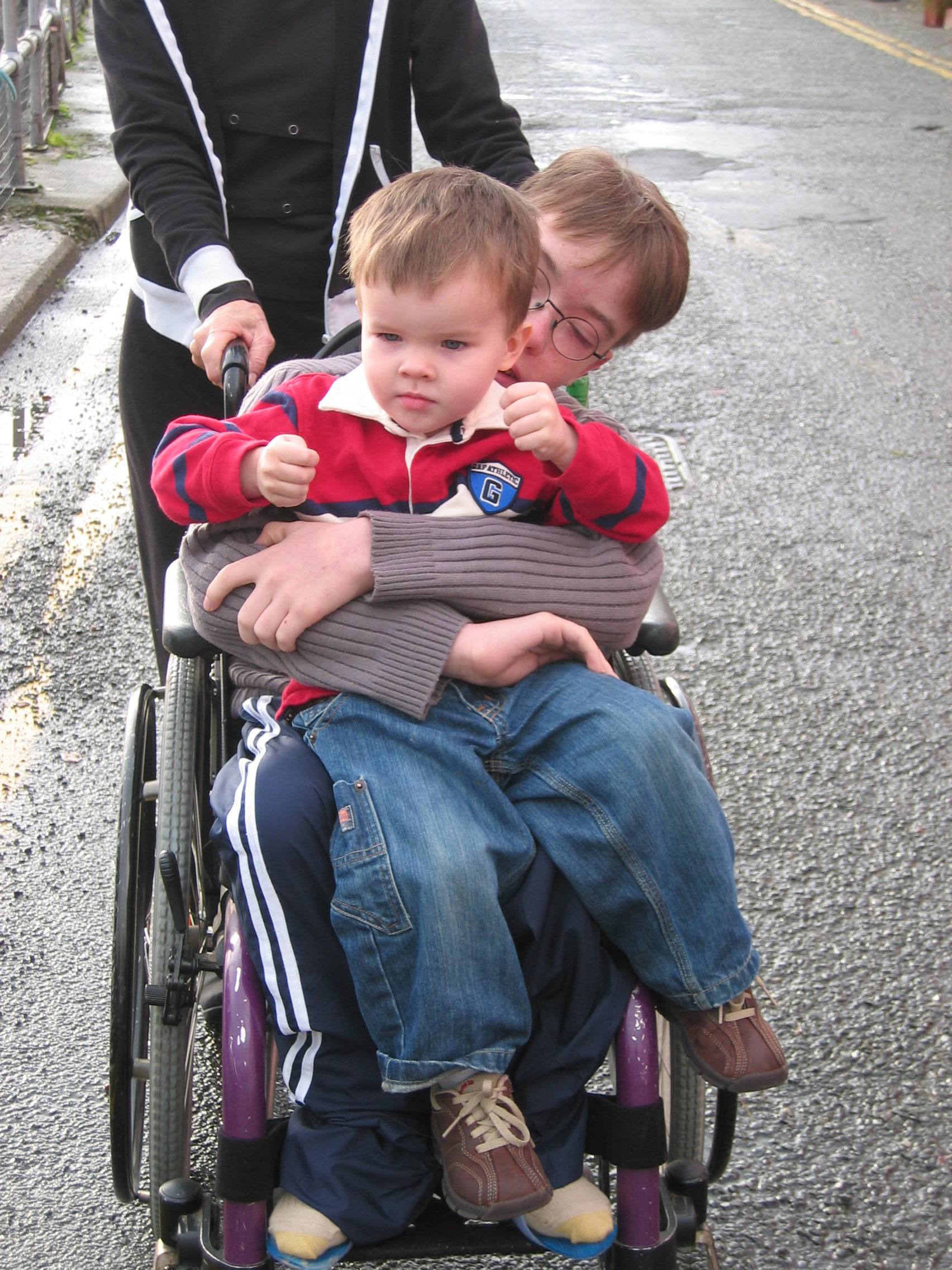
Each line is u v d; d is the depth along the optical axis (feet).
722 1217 8.14
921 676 13.43
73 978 9.68
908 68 42.68
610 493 6.26
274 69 8.71
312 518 6.40
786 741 12.42
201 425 6.53
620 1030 5.94
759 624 14.10
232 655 6.84
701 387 19.22
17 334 19.86
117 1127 6.91
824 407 18.85
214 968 6.73
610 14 51.13
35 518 15.25
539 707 6.16
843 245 25.31
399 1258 5.88
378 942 5.56
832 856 11.08
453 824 5.70
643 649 7.21
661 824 5.83
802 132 33.17
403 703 6.06
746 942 5.99
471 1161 5.45
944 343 21.22
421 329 5.79
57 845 10.85
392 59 8.95
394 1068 5.51
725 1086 5.99
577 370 6.79
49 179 25.93
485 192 5.95
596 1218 5.70
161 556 9.70
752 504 16.34
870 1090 9.02
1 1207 8.06
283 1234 5.51
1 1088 8.82
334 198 8.96
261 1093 5.73
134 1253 7.84
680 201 27.32
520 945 5.95
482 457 6.36
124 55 8.64
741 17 52.13
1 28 26.22
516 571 6.24
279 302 9.20
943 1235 8.08
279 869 5.74
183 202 8.43
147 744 7.66
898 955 10.12
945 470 17.42
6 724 12.16
